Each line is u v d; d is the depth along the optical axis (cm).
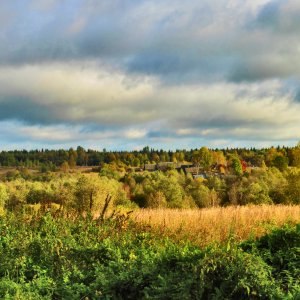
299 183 5212
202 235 1226
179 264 727
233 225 1341
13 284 766
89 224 1209
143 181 6988
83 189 3800
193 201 6153
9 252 987
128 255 933
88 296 711
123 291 711
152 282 691
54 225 1210
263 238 884
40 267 920
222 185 6962
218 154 15000
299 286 644
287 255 780
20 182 5397
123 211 1880
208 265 665
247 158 15788
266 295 623
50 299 721
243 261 667
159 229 1254
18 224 1279
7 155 18075
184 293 622
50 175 9988
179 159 18800
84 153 19375
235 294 631
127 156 18538
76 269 858
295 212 1881
